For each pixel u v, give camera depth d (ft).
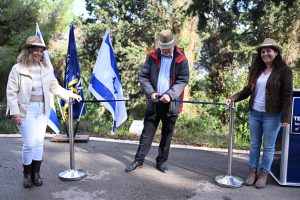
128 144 19.69
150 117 14.85
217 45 43.98
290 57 38.29
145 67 14.42
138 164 15.40
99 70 18.44
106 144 19.53
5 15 40.81
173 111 14.34
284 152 13.64
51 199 12.27
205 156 17.75
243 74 41.39
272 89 12.70
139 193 12.94
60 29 43.78
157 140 21.02
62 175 14.10
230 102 13.84
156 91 14.19
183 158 17.30
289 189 13.58
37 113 12.60
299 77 36.73
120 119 18.92
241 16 39.14
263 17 37.11
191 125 31.53
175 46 14.17
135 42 43.55
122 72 42.32
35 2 41.60
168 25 40.22
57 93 13.69
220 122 35.40
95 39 46.11
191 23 39.50
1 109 30.63
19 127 12.53
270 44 12.48
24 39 39.27
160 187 13.55
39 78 12.48
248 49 40.65
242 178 14.70
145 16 42.19
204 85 44.80
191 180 14.34
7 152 17.47
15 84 12.04
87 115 38.58
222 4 39.04
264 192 13.25
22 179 13.93
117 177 14.46
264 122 13.21
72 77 19.08
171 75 14.02
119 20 44.42
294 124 13.41
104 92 18.48
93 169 15.34
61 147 18.60
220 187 13.66
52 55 43.39
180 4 39.93
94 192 12.94
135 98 42.83
